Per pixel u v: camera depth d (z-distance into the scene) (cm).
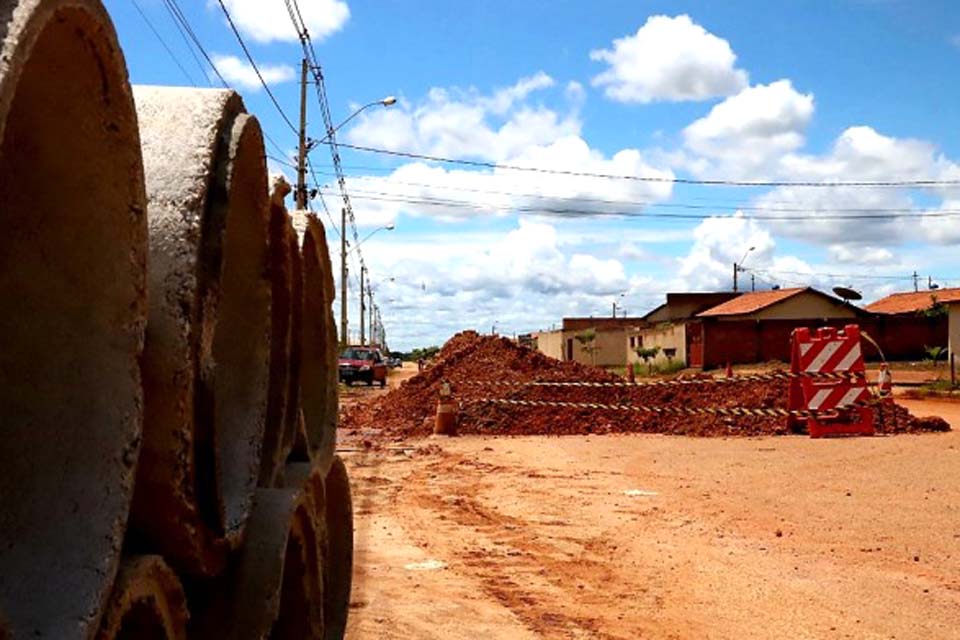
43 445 250
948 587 717
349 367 4669
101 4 225
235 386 373
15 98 229
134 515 276
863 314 5556
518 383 2261
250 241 371
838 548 845
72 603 231
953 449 1504
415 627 624
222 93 321
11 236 249
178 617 285
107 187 251
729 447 1614
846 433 1730
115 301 255
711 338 4878
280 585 346
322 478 486
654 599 696
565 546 872
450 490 1202
